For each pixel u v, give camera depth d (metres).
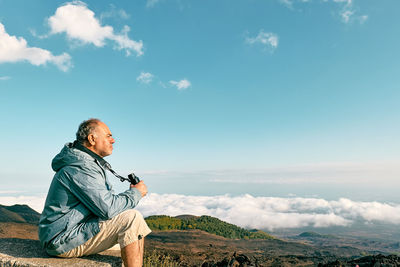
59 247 2.86
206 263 8.92
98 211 2.79
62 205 2.85
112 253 3.43
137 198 3.00
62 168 2.92
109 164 3.15
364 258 8.47
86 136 3.02
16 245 3.49
